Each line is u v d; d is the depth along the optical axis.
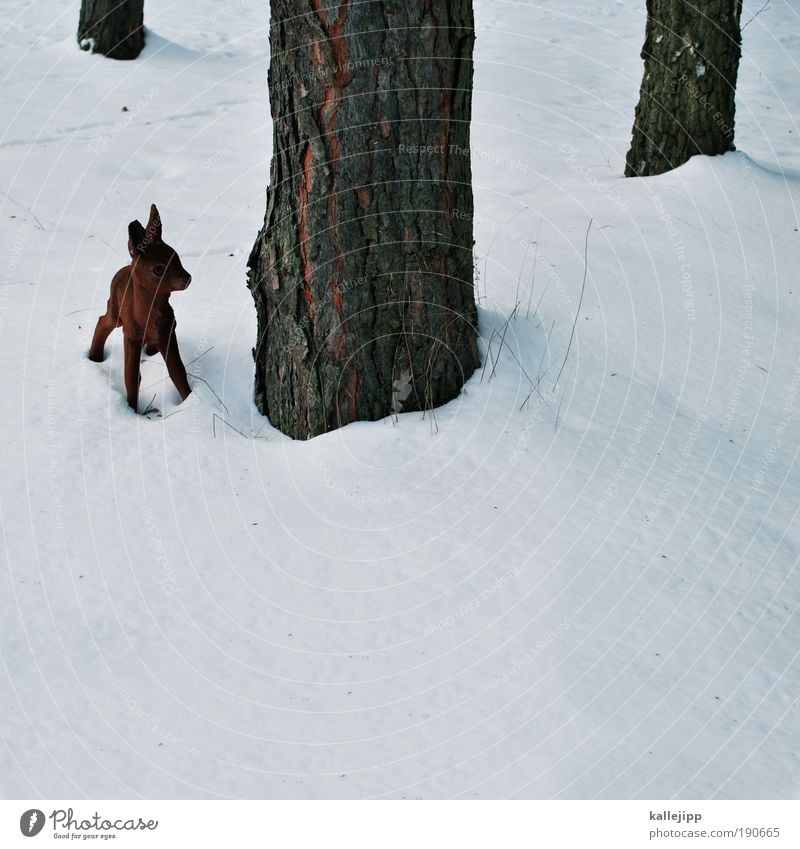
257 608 3.11
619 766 2.62
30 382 4.06
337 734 2.69
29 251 5.54
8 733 2.67
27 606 3.07
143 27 10.67
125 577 3.19
